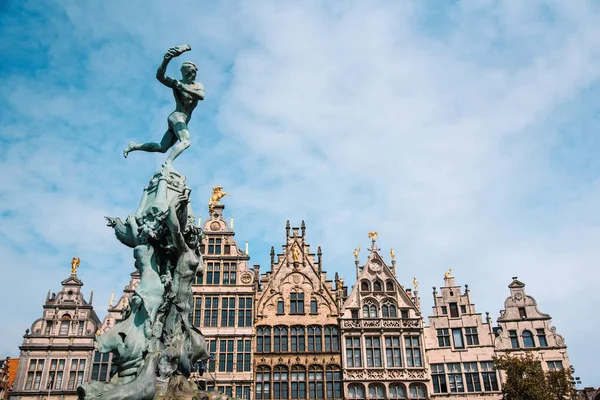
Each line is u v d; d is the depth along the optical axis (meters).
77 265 52.59
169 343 22.45
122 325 21.83
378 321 50.75
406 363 49.09
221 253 53.25
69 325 49.59
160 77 26.91
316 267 53.44
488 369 49.22
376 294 52.22
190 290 24.55
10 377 55.00
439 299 52.56
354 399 47.81
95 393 19.53
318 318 51.06
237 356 48.75
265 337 50.12
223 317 50.38
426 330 51.19
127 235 24.77
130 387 19.70
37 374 47.41
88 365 48.03
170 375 21.44
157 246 23.98
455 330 51.28
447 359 49.88
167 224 23.75
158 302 22.59
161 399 20.42
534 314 51.53
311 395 48.16
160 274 23.78
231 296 51.19
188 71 27.47
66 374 47.47
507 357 43.97
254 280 51.91
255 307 50.88
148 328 21.78
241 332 49.66
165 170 25.83
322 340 50.19
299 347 49.97
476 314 51.47
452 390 48.88
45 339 48.66
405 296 52.25
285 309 51.25
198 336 24.44
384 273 53.38
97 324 50.38
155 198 24.95
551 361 49.41
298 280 52.66
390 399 47.91
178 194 25.44
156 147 28.14
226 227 54.72
